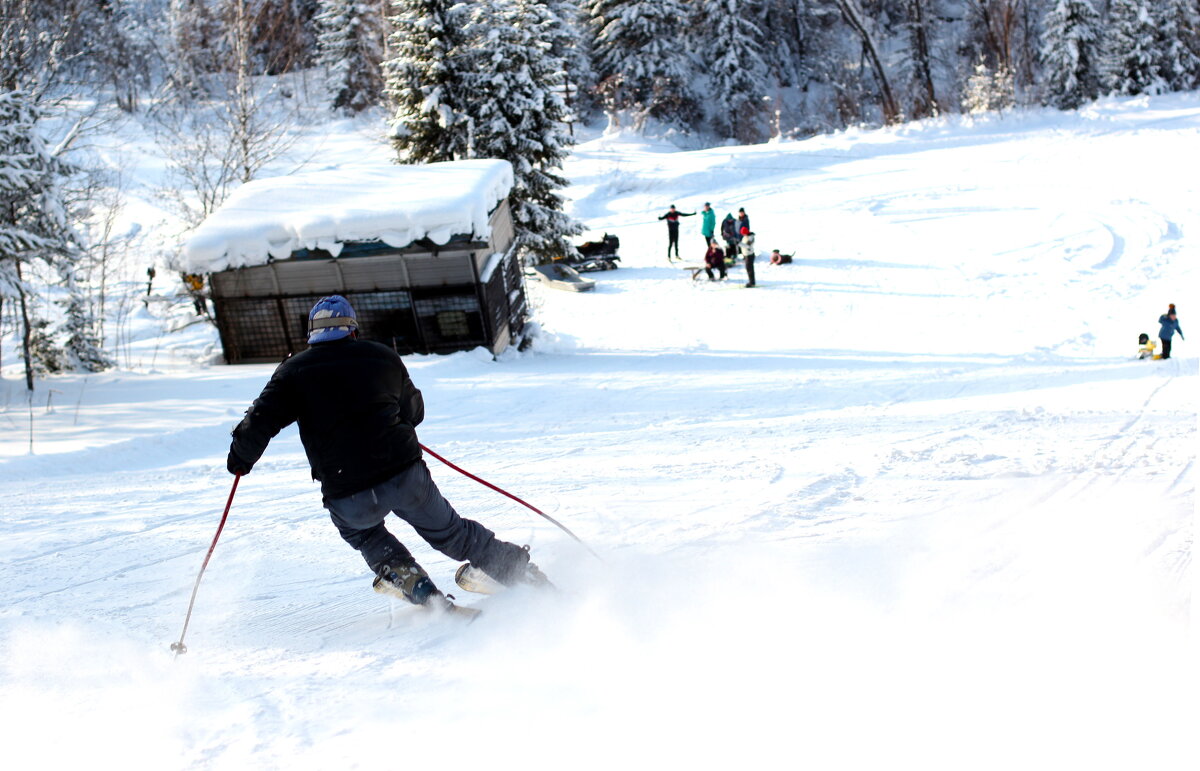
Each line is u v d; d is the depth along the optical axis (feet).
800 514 18.62
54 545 20.07
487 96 85.81
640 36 192.03
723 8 197.88
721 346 63.36
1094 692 8.69
